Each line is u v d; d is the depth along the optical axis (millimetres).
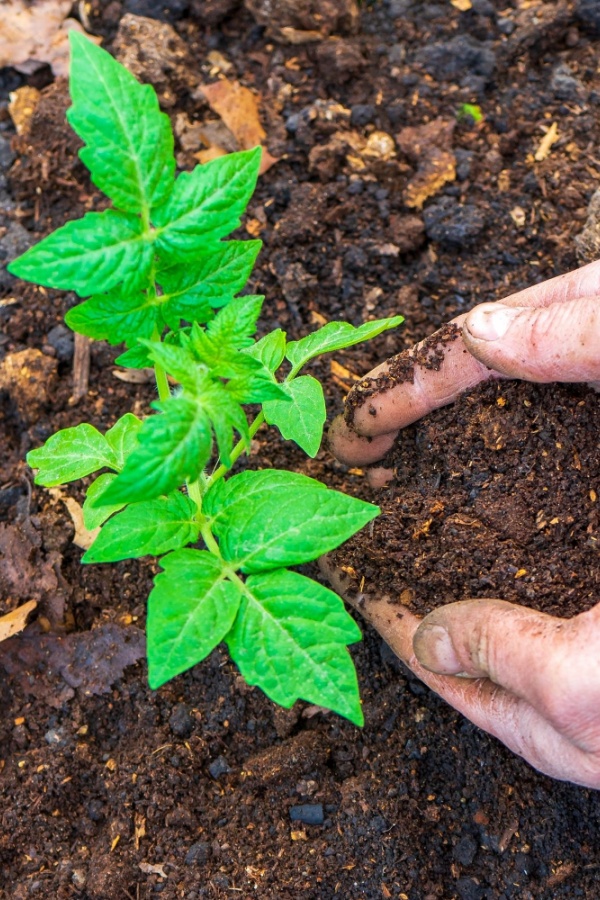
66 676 460
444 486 446
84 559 372
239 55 572
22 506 488
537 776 438
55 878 425
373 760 444
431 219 523
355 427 464
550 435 428
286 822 435
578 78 558
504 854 431
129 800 438
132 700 459
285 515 368
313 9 561
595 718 374
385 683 457
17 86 580
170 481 341
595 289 427
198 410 346
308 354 413
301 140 543
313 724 454
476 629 393
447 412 446
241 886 421
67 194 548
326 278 526
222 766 447
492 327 413
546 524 422
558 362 405
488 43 565
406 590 432
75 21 581
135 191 350
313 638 357
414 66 563
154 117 350
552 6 566
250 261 377
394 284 525
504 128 548
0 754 454
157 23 562
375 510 364
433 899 423
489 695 410
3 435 509
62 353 518
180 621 359
